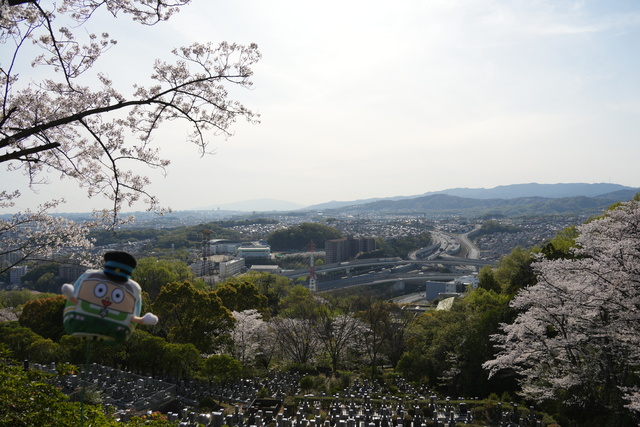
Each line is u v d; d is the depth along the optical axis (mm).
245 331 50312
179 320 50125
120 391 32125
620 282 23016
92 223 19078
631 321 22656
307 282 177875
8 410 11469
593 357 25891
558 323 27828
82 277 7562
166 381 38062
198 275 160750
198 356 38219
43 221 18516
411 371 47969
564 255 46500
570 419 28188
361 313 66250
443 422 29297
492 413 30188
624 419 24500
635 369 27828
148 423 13500
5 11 13727
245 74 16109
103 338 7484
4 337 42812
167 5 14711
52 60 15391
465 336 43562
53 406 11961
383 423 29281
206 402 33438
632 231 24562
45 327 52594
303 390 40500
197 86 16094
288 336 54281
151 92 16703
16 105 15484
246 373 44781
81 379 32906
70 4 14562
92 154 17625
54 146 13328
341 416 30156
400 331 60562
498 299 50250
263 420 29625
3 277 149125
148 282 81875
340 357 59406
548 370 29031
